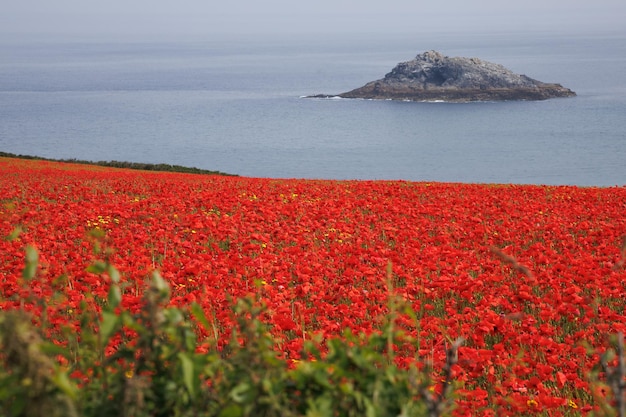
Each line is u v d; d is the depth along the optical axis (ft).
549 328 30.53
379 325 29.60
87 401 12.35
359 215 63.93
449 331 29.04
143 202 70.59
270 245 50.29
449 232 56.75
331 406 11.82
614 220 63.10
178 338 12.71
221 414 11.18
